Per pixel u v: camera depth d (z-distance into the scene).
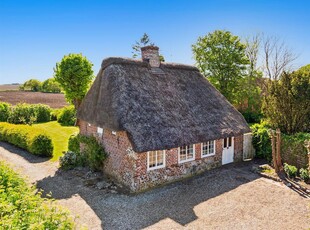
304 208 10.45
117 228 9.02
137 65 15.34
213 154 15.66
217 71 31.08
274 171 14.66
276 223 9.35
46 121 37.19
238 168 15.73
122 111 12.48
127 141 12.48
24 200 5.39
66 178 13.93
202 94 17.02
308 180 13.11
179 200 11.27
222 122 15.80
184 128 13.65
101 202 11.03
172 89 15.71
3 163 7.84
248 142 17.67
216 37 30.64
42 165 16.30
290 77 17.42
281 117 17.73
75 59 31.75
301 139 14.97
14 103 47.62
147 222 9.42
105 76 14.55
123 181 12.94
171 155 13.48
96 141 15.26
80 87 32.16
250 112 33.75
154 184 12.84
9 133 21.58
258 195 11.73
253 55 35.84
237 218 9.72
